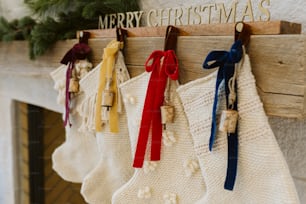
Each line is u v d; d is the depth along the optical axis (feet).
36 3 5.46
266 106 2.75
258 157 2.74
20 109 8.50
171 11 4.17
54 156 5.27
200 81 3.04
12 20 6.77
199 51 3.20
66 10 5.22
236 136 2.81
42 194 8.87
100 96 4.17
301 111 2.56
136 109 3.75
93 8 4.72
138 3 4.78
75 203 9.34
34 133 8.63
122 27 4.34
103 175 4.48
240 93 2.78
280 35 2.64
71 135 5.04
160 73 3.40
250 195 2.84
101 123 4.26
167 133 3.44
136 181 3.75
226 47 2.98
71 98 4.83
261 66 2.75
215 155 2.98
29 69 5.88
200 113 3.07
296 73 2.57
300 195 3.52
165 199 3.56
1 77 8.61
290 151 3.53
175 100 3.39
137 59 3.88
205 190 3.33
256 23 2.78
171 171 3.51
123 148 4.25
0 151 9.09
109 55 4.03
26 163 8.78
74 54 4.57
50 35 5.13
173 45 3.40
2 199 9.25
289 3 3.36
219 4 3.48
